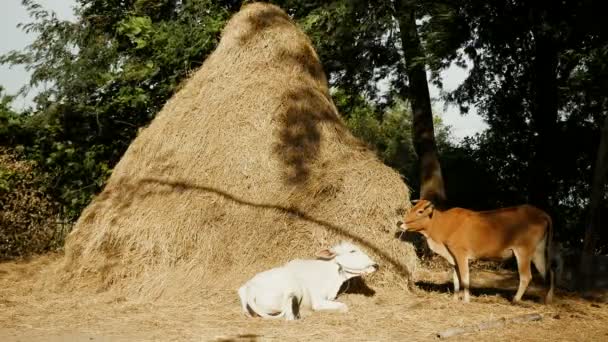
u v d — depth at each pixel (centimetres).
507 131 2077
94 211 1099
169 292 984
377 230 1026
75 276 1044
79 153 1573
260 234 1020
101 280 1027
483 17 1553
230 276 994
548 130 1783
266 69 1166
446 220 986
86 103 1638
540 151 1786
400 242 1030
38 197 1520
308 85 1165
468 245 974
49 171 1557
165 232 1028
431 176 1686
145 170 1114
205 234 1025
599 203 1189
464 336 793
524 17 1579
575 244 1973
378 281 1008
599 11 1477
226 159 1084
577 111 1925
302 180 1062
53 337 782
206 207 1044
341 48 1727
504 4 1555
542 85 1769
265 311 875
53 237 1523
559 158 1942
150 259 1017
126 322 852
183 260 1013
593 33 1522
